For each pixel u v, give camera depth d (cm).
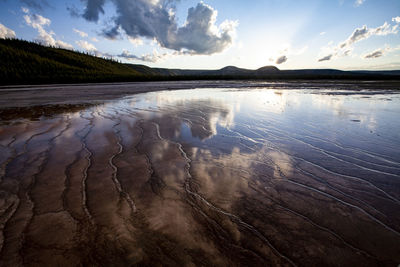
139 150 373
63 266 144
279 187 251
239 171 293
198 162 323
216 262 148
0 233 172
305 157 344
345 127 538
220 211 205
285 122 599
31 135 467
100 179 267
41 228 178
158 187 248
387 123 573
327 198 227
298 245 163
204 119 635
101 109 816
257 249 159
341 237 171
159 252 156
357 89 1758
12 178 269
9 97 1266
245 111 773
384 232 175
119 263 147
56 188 244
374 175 278
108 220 189
